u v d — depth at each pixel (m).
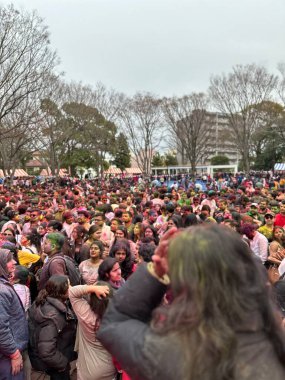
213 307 1.12
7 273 3.70
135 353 1.21
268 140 51.28
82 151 46.72
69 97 32.69
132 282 1.39
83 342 3.55
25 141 25.00
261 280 1.21
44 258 6.12
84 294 3.45
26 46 18.45
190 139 38.03
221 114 38.09
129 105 37.66
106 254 6.38
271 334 1.16
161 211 10.22
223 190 18.53
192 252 1.17
